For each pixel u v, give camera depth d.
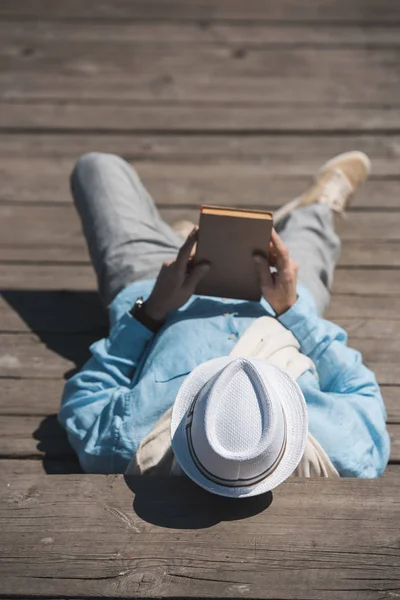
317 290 3.21
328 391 2.74
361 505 2.41
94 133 4.62
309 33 5.41
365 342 3.36
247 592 2.21
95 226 3.31
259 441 2.13
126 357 2.77
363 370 2.76
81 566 2.28
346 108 4.80
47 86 4.96
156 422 2.51
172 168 4.38
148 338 2.78
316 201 3.79
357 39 5.36
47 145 4.54
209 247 2.63
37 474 2.54
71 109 4.79
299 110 4.78
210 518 2.37
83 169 3.45
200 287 2.75
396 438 2.92
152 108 4.79
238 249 2.63
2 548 2.32
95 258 3.28
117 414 2.56
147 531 2.34
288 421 2.30
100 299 3.58
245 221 2.57
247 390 2.17
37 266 3.77
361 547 2.31
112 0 5.71
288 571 2.26
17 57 5.18
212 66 5.12
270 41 5.34
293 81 5.01
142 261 3.16
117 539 2.33
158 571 2.26
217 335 2.66
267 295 2.71
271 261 2.73
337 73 5.07
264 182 4.30
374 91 4.93
